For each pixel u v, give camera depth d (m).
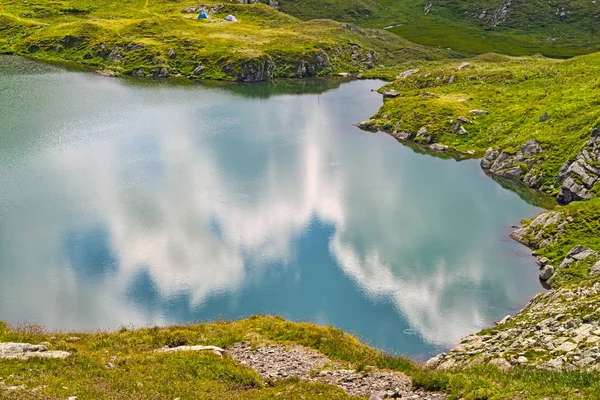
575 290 40.38
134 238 71.75
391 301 59.50
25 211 78.06
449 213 84.31
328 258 69.06
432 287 62.38
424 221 81.06
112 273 63.25
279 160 107.75
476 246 72.81
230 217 79.94
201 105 151.38
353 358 32.69
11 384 22.22
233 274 64.44
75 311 55.56
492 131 119.12
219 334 36.28
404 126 129.38
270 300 59.25
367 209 85.50
